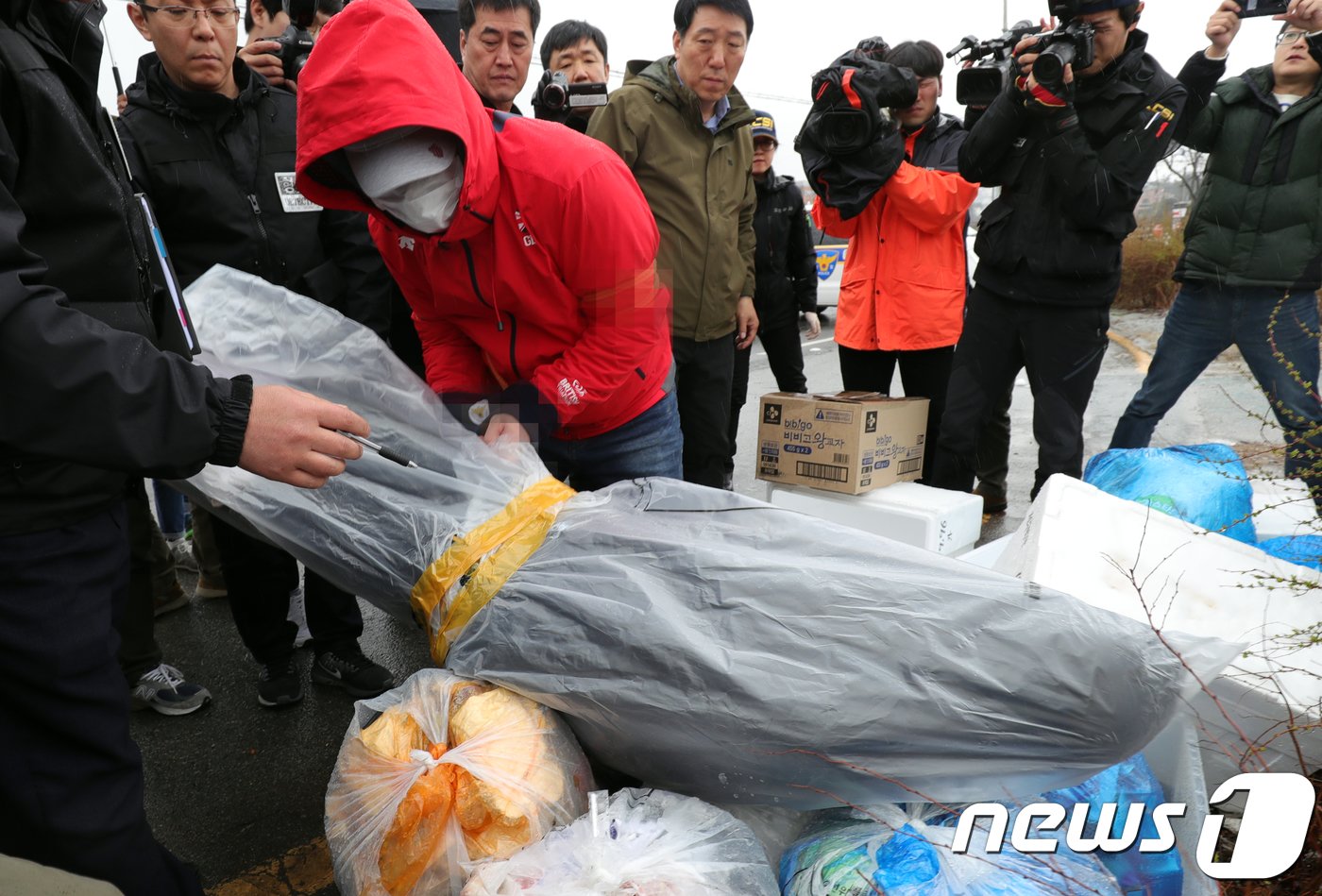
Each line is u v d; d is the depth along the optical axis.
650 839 1.25
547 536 1.54
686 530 1.52
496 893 1.18
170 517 3.61
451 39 3.01
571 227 1.75
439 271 1.89
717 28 2.81
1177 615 1.61
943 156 3.58
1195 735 1.43
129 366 1.18
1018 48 2.84
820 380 7.72
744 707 1.27
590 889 1.16
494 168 1.69
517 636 1.42
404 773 1.32
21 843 1.37
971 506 2.95
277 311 1.72
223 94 2.30
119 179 1.48
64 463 1.32
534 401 1.96
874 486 3.01
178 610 3.27
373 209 1.72
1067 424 3.12
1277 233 3.07
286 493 1.64
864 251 3.68
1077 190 2.84
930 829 1.30
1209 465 2.25
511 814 1.26
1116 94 2.74
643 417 2.12
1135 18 2.73
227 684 2.74
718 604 1.36
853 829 1.32
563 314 1.90
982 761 1.29
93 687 1.38
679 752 1.34
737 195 3.05
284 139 2.39
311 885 1.91
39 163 1.29
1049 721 1.27
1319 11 2.94
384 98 1.48
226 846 2.04
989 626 1.30
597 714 1.35
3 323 1.10
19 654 1.31
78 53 1.40
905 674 1.28
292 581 2.54
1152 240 9.09
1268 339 3.17
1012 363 3.21
